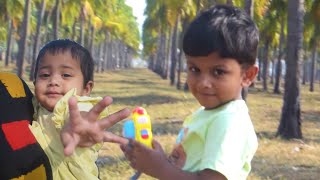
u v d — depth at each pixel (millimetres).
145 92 24422
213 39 1570
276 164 8258
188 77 1673
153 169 1562
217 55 1584
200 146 1704
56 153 1736
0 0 28516
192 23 1655
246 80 1681
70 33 47500
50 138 1748
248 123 1662
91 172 1797
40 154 1722
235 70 1615
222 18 1607
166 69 42844
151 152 1555
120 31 58219
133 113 1681
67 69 1816
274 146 10148
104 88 26719
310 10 23828
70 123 1500
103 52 62344
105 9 42531
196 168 1688
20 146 1707
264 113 17219
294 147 10148
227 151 1579
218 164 1561
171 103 19156
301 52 11281
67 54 1827
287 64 11383
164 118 14438
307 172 7781
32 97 1895
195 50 1599
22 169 1706
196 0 25141
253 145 1659
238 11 1668
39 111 1827
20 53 21969
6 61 41562
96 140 1504
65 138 1486
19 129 1732
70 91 1698
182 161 1755
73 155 1731
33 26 39719
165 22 32938
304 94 32875
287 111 11344
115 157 7645
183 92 25547
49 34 44594
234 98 1671
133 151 1563
